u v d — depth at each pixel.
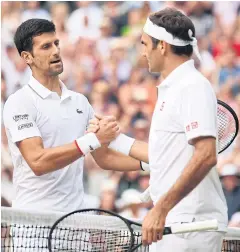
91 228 18.17
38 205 19.55
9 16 40.38
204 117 15.62
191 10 38.59
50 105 19.77
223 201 16.50
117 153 20.66
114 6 39.62
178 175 16.12
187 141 15.89
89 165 35.50
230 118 18.33
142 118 37.44
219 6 38.31
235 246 19.39
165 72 16.78
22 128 19.28
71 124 19.97
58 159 18.88
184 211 16.00
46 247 17.98
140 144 19.55
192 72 16.42
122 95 38.00
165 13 16.73
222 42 37.97
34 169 19.02
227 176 34.44
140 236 18.14
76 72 38.88
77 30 39.56
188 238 15.94
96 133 19.06
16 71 39.09
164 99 16.39
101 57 38.91
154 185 16.52
